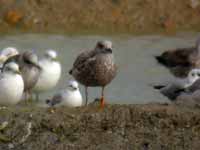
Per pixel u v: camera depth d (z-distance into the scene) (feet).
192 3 97.04
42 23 91.15
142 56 83.71
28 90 63.10
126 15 94.43
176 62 82.58
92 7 94.17
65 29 91.30
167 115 50.21
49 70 66.90
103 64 54.49
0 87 55.11
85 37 88.94
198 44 85.20
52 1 93.45
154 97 68.95
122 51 84.69
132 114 50.24
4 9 91.09
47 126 49.01
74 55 81.46
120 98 68.13
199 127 49.67
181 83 65.26
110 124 49.47
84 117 49.70
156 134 48.80
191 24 95.35
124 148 47.42
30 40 86.22
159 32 93.04
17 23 90.43
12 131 48.60
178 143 47.98
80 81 56.70
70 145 47.62
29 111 51.01
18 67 58.29
